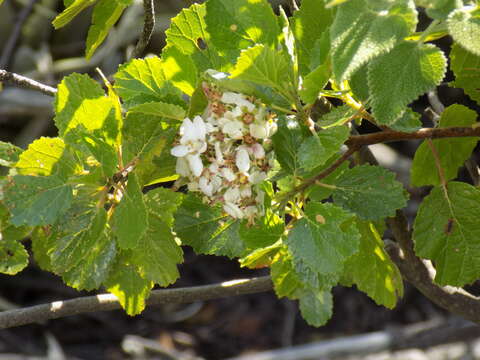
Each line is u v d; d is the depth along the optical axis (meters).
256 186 0.45
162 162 0.45
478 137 0.50
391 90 0.41
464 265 0.48
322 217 0.45
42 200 0.44
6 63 0.96
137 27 1.18
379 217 0.47
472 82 0.49
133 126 0.45
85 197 0.45
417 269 0.59
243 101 0.43
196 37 0.48
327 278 0.47
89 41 0.52
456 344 1.21
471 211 0.48
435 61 0.41
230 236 0.49
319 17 0.46
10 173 0.44
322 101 0.52
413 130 0.46
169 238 0.46
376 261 0.50
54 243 0.45
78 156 0.45
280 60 0.43
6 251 0.50
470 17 0.40
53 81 1.19
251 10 0.45
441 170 0.49
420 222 0.49
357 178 0.48
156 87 0.48
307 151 0.44
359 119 0.49
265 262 0.49
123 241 0.43
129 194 0.44
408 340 1.13
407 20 0.40
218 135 0.44
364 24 0.40
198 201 0.48
